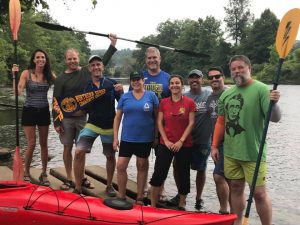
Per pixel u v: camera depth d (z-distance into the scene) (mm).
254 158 3836
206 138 5047
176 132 4531
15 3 4703
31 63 5266
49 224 3545
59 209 3604
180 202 4832
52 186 5539
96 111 4871
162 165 4562
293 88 39750
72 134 5242
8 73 33594
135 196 5473
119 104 4648
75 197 3803
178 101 4539
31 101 5305
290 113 18172
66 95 5051
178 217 3779
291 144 10734
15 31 4707
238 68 3781
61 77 5113
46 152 5551
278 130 13273
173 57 66250
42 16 37344
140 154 4629
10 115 16578
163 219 3730
